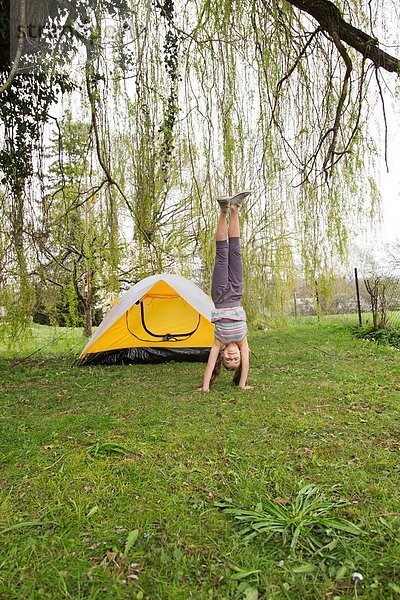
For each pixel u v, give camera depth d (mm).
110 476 2434
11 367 6414
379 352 7094
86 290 9516
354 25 4711
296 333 9852
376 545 1788
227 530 1913
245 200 5277
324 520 1930
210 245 5652
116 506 2131
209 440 3006
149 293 6645
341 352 7191
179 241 8070
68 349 8391
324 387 4574
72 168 5652
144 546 1812
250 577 1626
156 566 1689
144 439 3064
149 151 5055
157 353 6691
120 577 1634
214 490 2295
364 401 3980
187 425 3355
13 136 5758
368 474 2428
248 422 3396
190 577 1628
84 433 3225
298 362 6258
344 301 10984
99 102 4949
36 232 6059
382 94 4746
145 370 6023
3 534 1915
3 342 6430
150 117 4875
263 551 1771
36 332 7203
